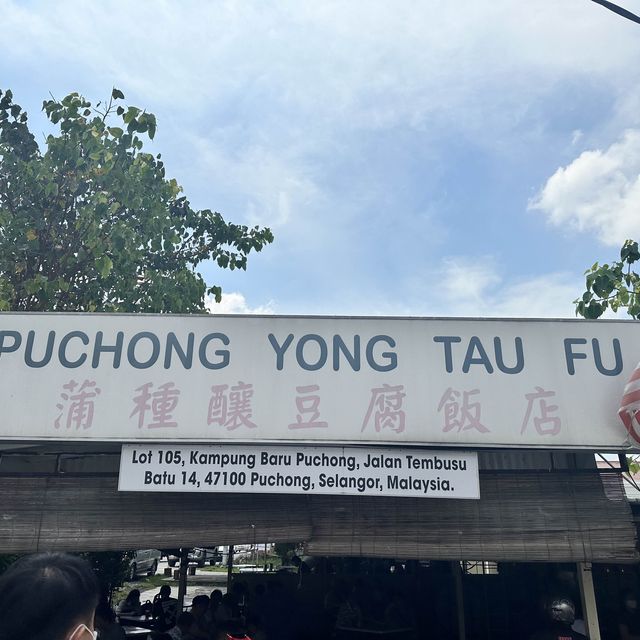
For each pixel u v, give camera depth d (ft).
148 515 17.79
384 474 16.98
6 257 32.53
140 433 17.10
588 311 28.48
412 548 17.60
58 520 17.63
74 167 32.01
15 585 5.33
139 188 32.94
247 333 17.92
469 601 29.19
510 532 17.61
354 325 18.01
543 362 17.65
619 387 17.40
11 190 32.81
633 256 28.37
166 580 70.49
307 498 18.15
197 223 40.93
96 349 17.76
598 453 17.78
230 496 18.07
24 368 17.56
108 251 32.94
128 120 32.22
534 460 20.22
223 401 17.35
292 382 17.51
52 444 17.63
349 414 17.24
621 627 24.79
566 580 27.43
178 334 17.92
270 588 33.32
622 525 17.60
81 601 5.42
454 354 17.71
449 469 17.01
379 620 30.58
